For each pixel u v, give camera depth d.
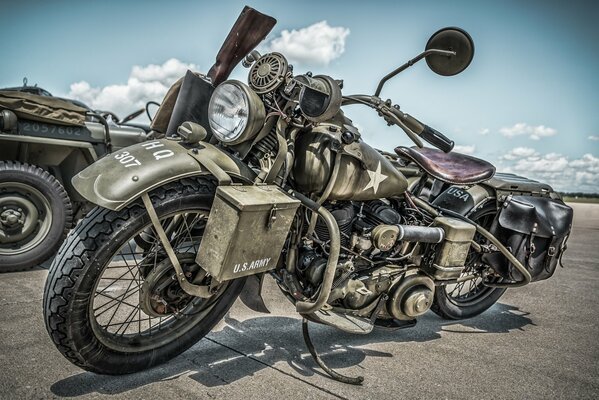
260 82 2.20
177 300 2.30
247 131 2.13
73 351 1.97
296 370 2.44
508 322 3.55
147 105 3.46
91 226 1.95
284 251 2.43
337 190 2.44
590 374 2.63
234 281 2.53
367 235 2.55
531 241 3.20
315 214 2.35
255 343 2.75
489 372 2.60
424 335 3.15
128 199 1.88
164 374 2.28
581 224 11.90
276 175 2.23
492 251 3.24
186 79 2.41
